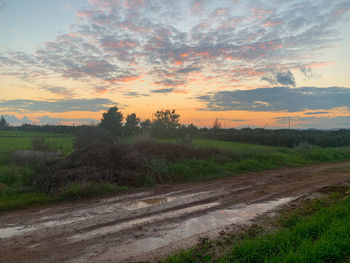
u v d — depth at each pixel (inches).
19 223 212.4
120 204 275.1
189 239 183.8
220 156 620.4
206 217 234.4
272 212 250.7
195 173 468.4
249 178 453.4
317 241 162.7
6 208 252.4
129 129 1689.2
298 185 390.3
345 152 1010.1
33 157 481.7
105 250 163.9
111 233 192.4
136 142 566.3
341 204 260.1
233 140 2135.8
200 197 310.7
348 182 415.2
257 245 158.4
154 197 308.7
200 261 148.6
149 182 386.3
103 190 325.7
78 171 364.8
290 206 272.2
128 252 161.9
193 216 236.7
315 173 519.8
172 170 444.8
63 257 153.9
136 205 272.1
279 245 159.5
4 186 321.7
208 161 560.7
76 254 157.9
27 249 164.1
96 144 468.8
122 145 479.5
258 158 703.7
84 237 184.2
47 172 359.3
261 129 2682.1
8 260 149.3
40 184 326.3
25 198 285.0
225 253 159.0
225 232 197.8
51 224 210.5
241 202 288.2
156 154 517.3
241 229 204.7
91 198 299.9
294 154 895.7
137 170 416.8
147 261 150.3
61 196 291.7
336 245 152.8
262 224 217.2
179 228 205.3
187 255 150.9
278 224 217.5
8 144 1152.8
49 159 411.5
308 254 140.9
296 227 191.6
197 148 623.2
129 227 205.6
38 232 192.9
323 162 768.9
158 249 166.7
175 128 2442.2
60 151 664.4
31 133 2551.7
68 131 2488.9
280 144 1761.8
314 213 243.6
